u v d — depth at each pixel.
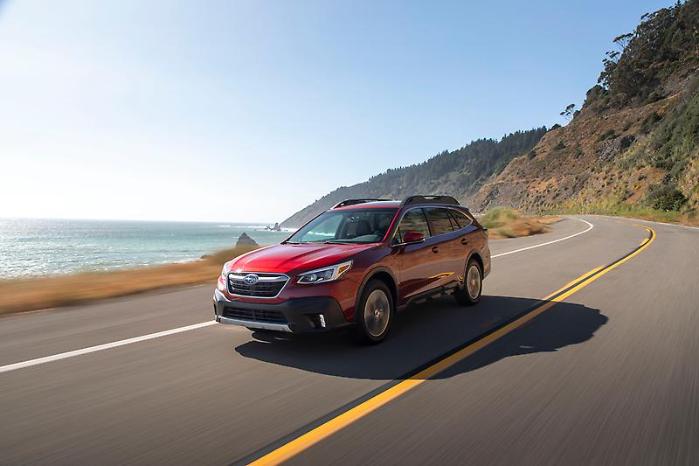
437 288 6.54
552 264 12.52
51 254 54.78
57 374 4.48
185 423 3.34
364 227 6.09
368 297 5.21
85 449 2.98
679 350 4.98
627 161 93.00
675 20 156.00
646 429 3.13
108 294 8.94
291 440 3.04
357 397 3.77
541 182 135.75
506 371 4.35
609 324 6.15
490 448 2.89
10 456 2.91
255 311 4.97
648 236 23.11
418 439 3.02
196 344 5.48
